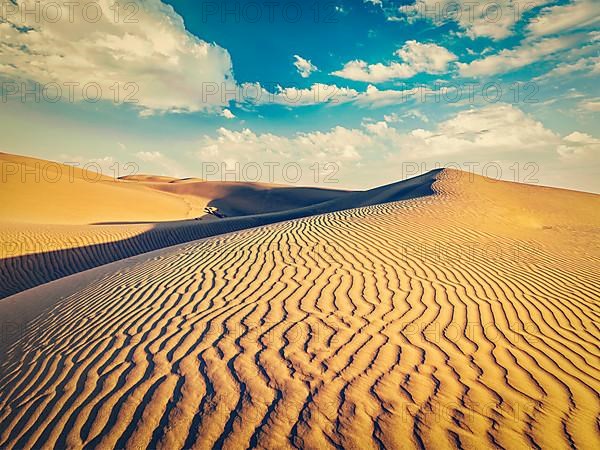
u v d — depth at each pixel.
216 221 27.59
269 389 3.38
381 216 12.88
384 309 5.20
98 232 18.11
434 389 3.44
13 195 30.56
